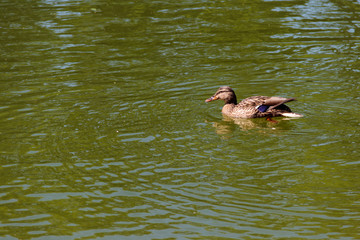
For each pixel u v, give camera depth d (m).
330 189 10.30
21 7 28.95
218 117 14.95
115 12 27.66
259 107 14.88
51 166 11.79
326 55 19.94
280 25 24.31
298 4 28.17
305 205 9.80
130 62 19.92
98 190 10.66
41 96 16.55
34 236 9.32
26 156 12.31
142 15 26.91
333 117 14.16
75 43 22.42
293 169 11.18
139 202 10.16
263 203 9.92
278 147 12.36
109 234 9.27
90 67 19.41
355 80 17.12
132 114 14.85
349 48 20.64
